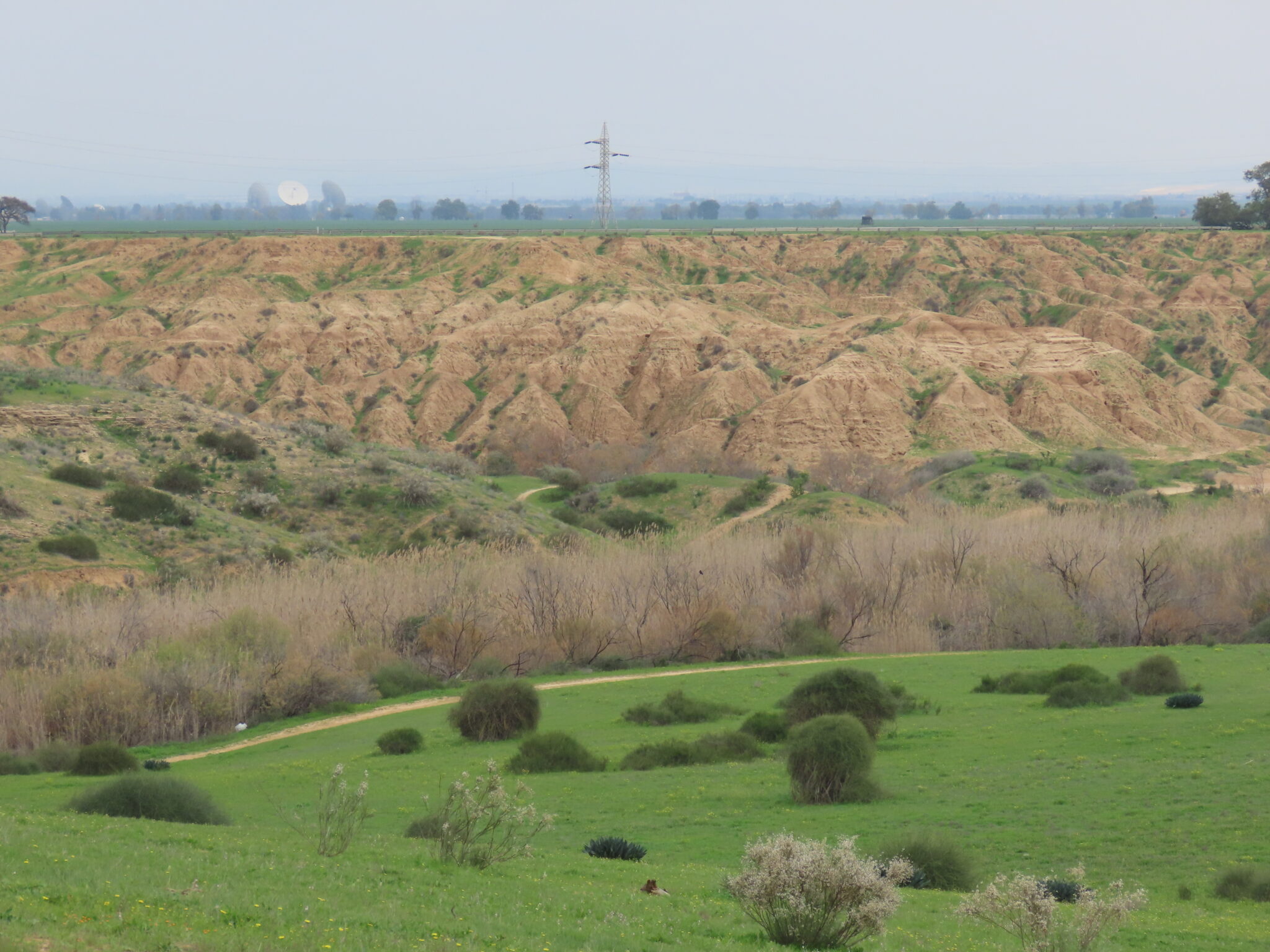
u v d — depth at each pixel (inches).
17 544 2522.1
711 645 2321.6
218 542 2854.3
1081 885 759.7
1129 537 2696.9
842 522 3356.3
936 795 1102.4
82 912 447.5
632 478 4254.4
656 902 631.2
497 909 562.9
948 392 5132.9
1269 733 1253.7
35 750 1648.6
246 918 474.9
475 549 2992.1
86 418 3417.8
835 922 542.0
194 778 1355.8
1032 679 1720.0
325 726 1818.4
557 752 1332.4
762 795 1136.2
